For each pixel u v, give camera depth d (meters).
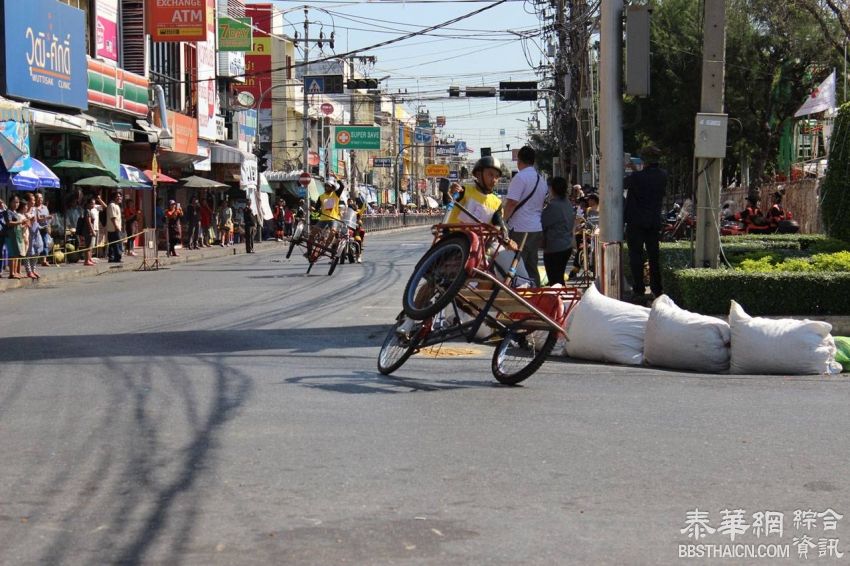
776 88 42.50
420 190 148.38
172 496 5.33
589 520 4.97
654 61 45.41
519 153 12.77
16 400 8.02
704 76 13.81
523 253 12.77
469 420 7.28
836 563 4.45
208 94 47.88
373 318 14.79
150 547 4.55
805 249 19.11
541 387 8.88
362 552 4.50
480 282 8.98
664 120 46.09
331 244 24.56
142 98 37.78
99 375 9.27
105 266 28.14
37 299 18.69
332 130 90.25
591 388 8.84
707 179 14.00
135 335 12.56
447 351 11.34
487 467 5.94
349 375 9.41
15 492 5.41
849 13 30.06
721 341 10.18
